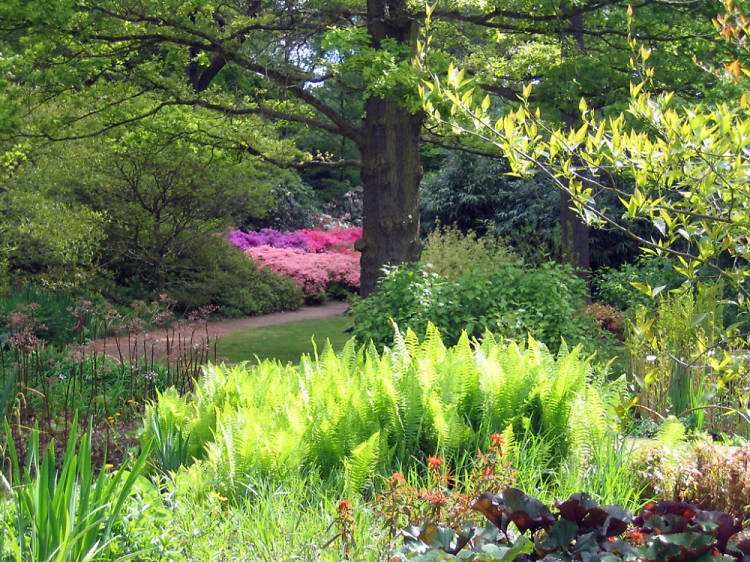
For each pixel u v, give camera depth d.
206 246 18.39
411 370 4.78
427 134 13.73
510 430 4.30
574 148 3.21
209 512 3.64
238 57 11.37
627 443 4.95
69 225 13.66
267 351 12.64
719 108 2.98
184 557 3.18
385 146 11.19
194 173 16.48
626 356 8.36
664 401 6.29
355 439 4.46
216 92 12.38
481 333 8.40
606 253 17.67
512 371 5.00
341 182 33.91
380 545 3.25
